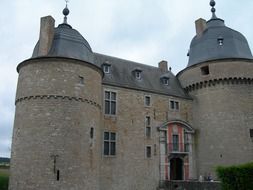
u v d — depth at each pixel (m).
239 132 25.66
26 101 19.16
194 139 27.62
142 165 24.09
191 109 28.58
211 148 26.22
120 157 23.11
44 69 19.25
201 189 21.33
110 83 24.16
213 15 31.25
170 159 26.20
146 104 25.91
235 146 25.36
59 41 20.95
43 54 20.30
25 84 19.56
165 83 29.11
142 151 24.42
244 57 27.36
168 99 27.41
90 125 19.72
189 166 26.56
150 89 26.69
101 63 26.48
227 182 13.55
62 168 17.75
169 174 25.36
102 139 22.52
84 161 18.72
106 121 23.12
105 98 23.62
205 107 27.39
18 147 18.67
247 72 26.73
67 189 17.56
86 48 21.88
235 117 25.98
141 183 23.64
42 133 18.17
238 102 26.30
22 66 20.34
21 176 17.92
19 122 19.17
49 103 18.66
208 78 27.31
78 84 19.50
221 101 26.58
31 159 17.89
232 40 28.42
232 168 13.47
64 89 18.95
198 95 28.28
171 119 26.86
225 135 25.83
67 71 19.36
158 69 31.12
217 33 29.11
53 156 17.80
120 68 27.27
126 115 24.34
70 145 18.25
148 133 25.28
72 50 20.73
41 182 17.42
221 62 27.11
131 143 23.98
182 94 28.80
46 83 18.95
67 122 18.53
